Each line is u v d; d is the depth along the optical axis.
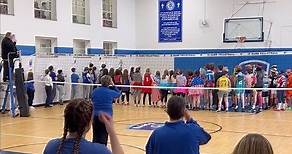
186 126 3.48
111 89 6.42
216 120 11.70
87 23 18.38
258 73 14.36
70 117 2.18
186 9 20.03
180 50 20.19
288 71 15.14
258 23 18.67
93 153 2.13
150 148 3.53
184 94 14.26
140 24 20.98
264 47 18.58
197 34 19.84
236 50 19.05
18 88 12.56
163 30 20.52
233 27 19.16
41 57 15.38
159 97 15.32
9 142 8.48
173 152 3.40
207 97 14.23
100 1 18.89
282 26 18.25
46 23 16.00
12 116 12.56
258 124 10.95
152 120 11.72
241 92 13.84
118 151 2.25
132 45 20.95
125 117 12.36
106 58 18.55
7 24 14.27
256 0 18.69
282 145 8.19
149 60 20.69
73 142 2.17
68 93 16.42
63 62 16.30
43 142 8.48
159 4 20.59
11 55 12.56
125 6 20.55
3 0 14.29
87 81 15.84
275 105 14.65
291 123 11.11
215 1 19.47
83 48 18.30
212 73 14.16
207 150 7.59
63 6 16.88
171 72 14.92
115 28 19.83
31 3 15.30
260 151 1.96
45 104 15.29
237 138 8.85
